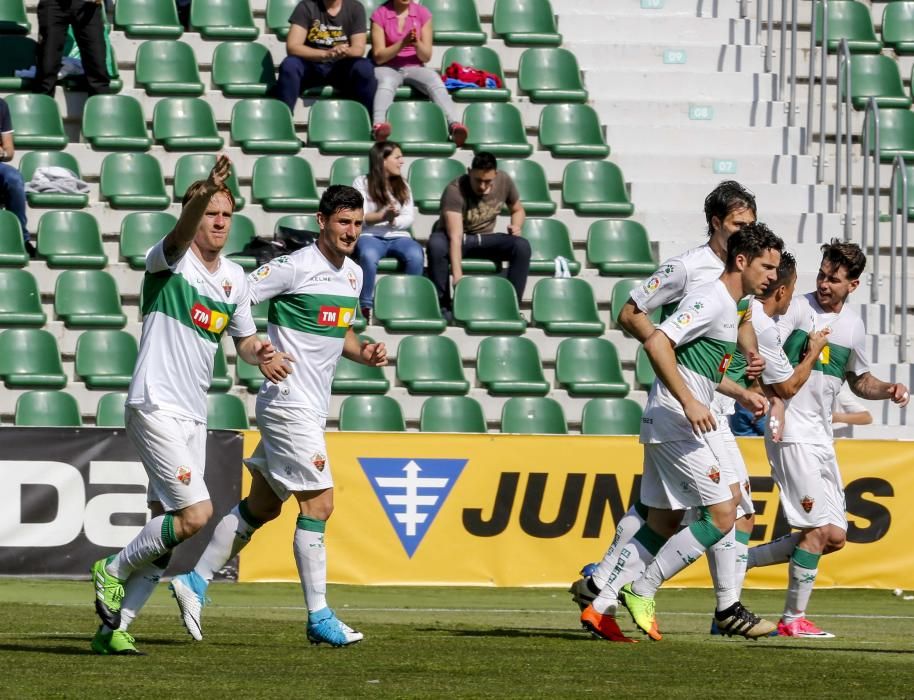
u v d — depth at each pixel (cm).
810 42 5250
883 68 5444
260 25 5450
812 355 2497
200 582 2217
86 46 4878
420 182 4834
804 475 2608
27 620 2480
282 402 2197
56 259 4381
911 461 3634
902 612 3231
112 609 1936
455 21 5453
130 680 1625
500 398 4288
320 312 2206
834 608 3297
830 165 5156
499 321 4384
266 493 2258
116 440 3400
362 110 4994
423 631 2405
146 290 1997
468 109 5078
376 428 4041
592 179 4959
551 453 3550
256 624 2509
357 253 4334
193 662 1842
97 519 3388
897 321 4722
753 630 2411
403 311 4378
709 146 5144
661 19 5481
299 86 4972
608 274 4688
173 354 1978
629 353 4531
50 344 4150
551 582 3534
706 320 2183
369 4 5497
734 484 2369
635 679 1736
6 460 3347
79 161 4766
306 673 1733
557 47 5394
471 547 3519
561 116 5125
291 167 4775
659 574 2298
